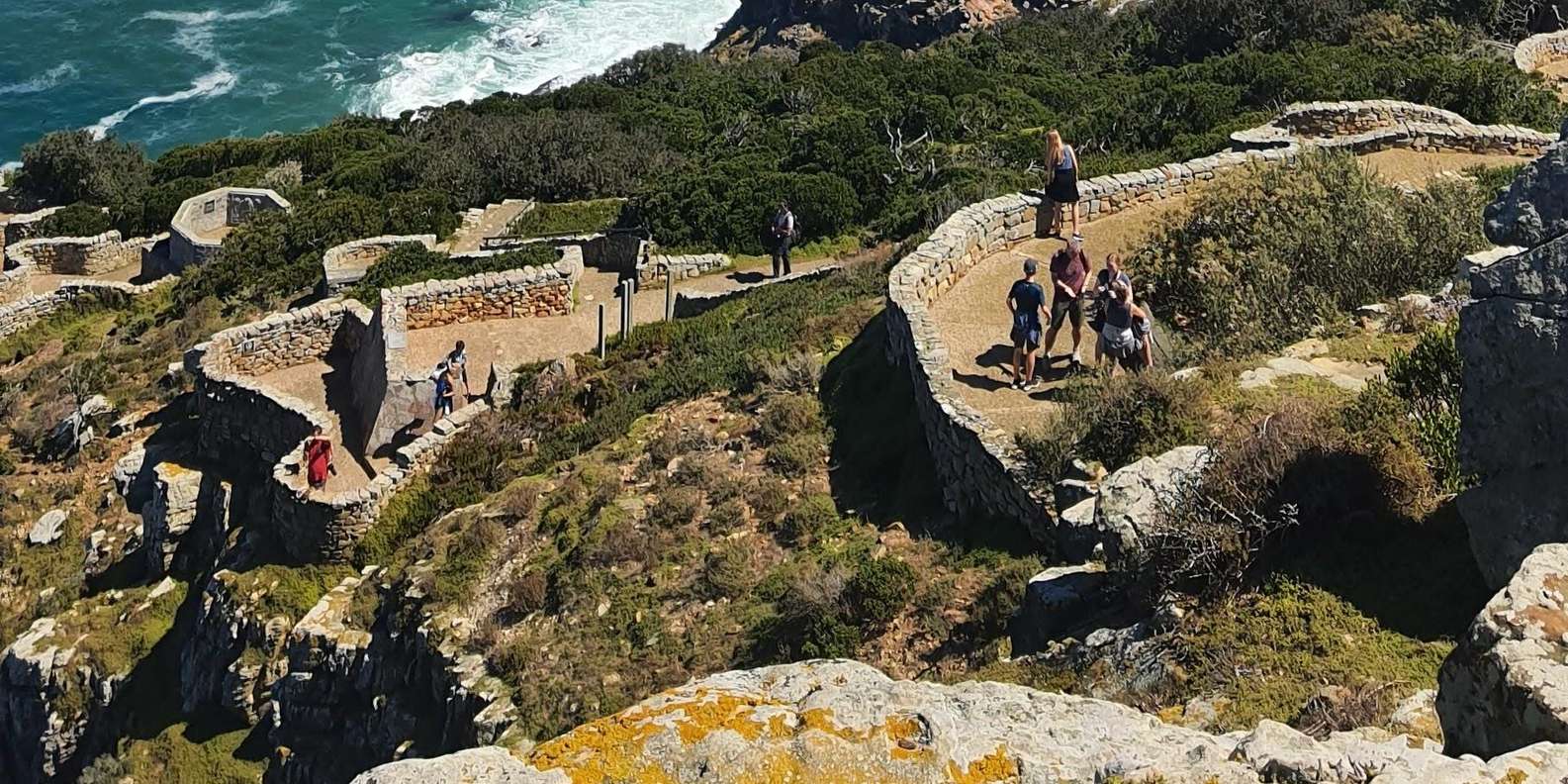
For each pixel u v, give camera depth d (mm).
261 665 22094
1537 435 9102
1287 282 18797
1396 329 16766
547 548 19062
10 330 38812
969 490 16219
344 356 29500
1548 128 29734
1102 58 55938
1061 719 6434
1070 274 17828
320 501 22984
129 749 23266
